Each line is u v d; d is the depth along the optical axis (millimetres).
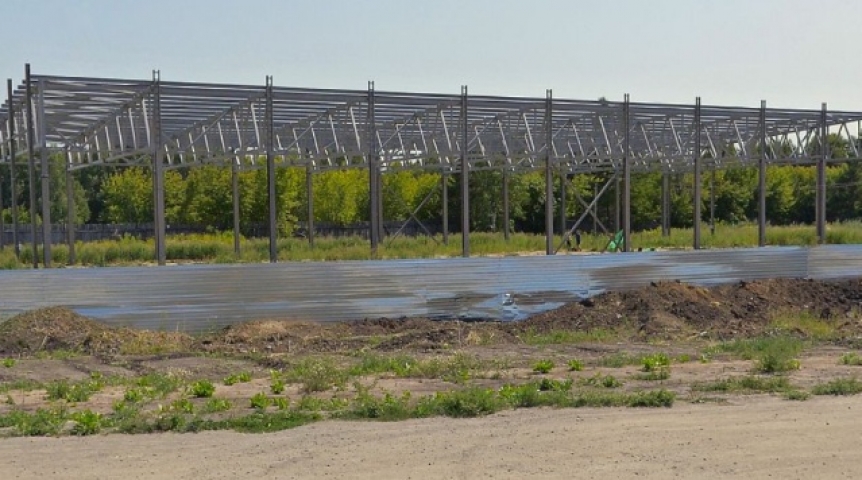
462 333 18141
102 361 15148
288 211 49094
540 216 53438
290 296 18594
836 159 33625
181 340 16938
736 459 7875
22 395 12055
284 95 24562
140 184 51875
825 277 24484
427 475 7438
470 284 19969
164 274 17750
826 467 7598
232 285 18188
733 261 23266
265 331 17578
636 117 30891
